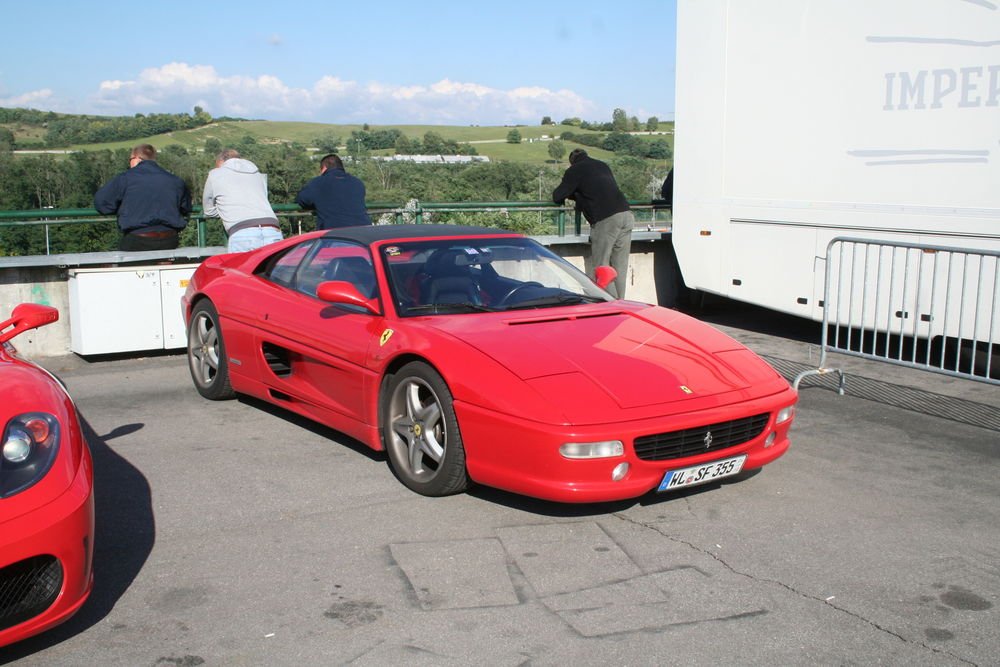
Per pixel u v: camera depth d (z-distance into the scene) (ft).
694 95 28.32
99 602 10.69
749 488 14.67
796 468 15.75
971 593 10.98
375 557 11.90
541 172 63.72
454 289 15.76
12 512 9.00
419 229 17.75
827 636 9.91
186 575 11.39
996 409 19.93
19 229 25.71
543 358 13.20
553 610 10.47
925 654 9.55
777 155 25.99
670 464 12.44
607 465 11.96
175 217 26.78
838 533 12.81
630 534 12.68
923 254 22.62
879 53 23.03
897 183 23.03
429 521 13.11
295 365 16.93
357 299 14.97
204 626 10.11
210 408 19.57
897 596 10.88
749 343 28.02
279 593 10.90
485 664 9.31
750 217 27.09
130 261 26.04
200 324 20.26
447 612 10.41
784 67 25.46
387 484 14.66
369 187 58.49
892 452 16.74
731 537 12.62
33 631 9.13
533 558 11.87
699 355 14.15
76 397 20.65
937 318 22.52
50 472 9.48
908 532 12.87
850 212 24.26
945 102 21.72
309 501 13.92
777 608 10.55
